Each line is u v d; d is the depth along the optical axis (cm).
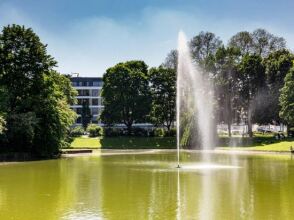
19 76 6350
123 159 6066
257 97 9488
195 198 2675
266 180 3531
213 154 7331
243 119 9850
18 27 6431
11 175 3997
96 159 6081
